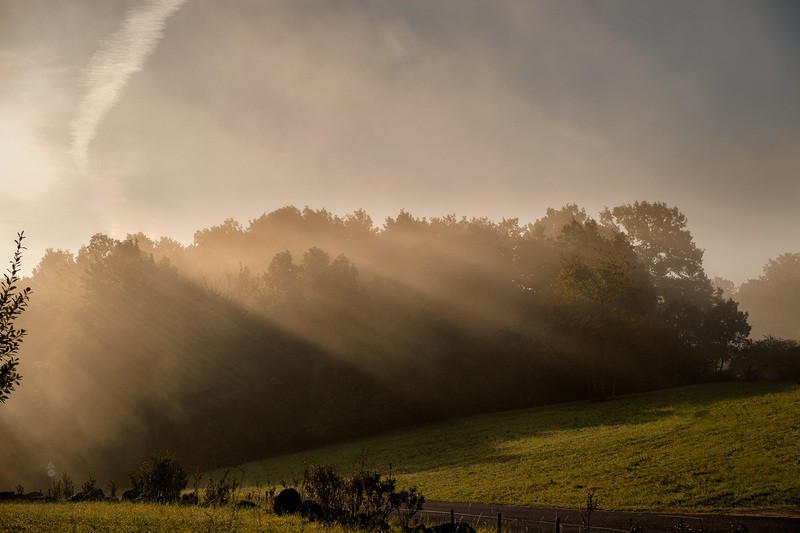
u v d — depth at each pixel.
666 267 124.50
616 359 80.12
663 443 40.97
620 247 98.88
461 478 38.84
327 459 58.50
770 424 41.41
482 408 86.56
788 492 25.41
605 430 51.66
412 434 71.94
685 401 63.69
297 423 75.56
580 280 80.88
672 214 123.56
